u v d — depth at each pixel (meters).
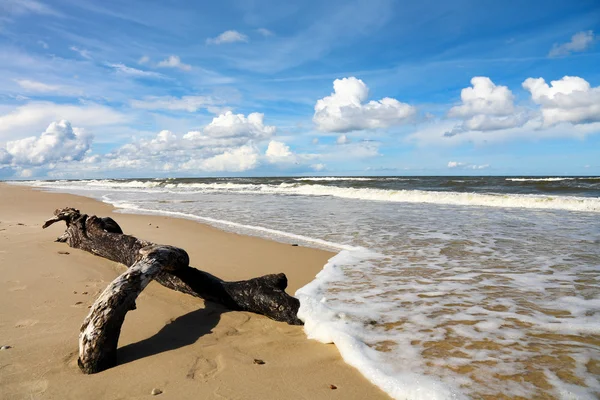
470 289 4.91
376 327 3.75
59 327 3.70
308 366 3.12
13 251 6.79
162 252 4.26
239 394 2.69
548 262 6.27
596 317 3.92
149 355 3.27
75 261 6.17
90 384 2.79
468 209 14.52
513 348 3.27
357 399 2.65
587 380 2.75
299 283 5.46
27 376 2.86
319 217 12.41
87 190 33.53
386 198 20.28
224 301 4.48
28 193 27.88
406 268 6.02
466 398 2.56
